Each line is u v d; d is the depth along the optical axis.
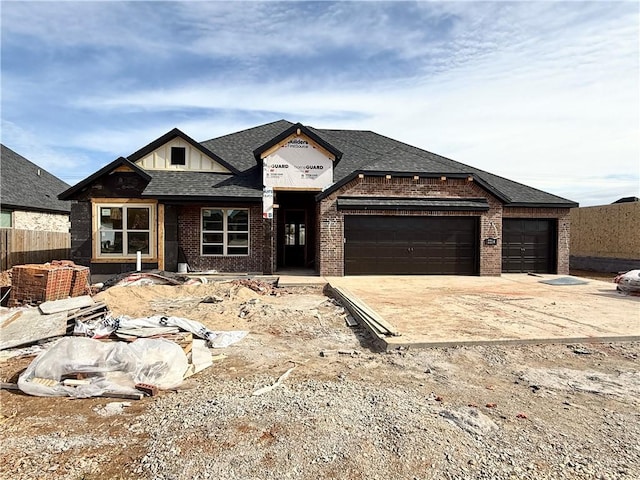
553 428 3.79
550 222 16.83
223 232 15.20
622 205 20.23
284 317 8.57
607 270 20.84
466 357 5.94
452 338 6.53
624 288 11.14
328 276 14.55
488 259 15.23
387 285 12.65
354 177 14.70
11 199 19.59
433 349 6.27
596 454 3.34
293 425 3.83
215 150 17.97
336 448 3.41
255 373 5.44
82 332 6.99
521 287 12.46
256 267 15.35
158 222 14.59
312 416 4.02
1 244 15.27
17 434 3.73
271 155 15.12
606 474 3.06
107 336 6.82
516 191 17.27
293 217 18.34
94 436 3.67
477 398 4.51
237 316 8.68
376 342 6.80
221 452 3.35
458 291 11.58
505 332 6.91
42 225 21.95
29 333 6.71
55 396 4.60
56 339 6.75
